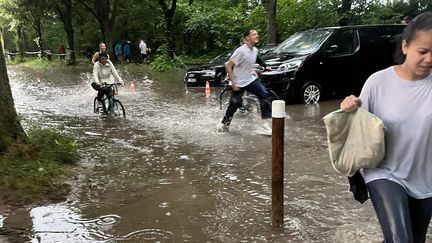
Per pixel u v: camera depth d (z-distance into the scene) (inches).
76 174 246.1
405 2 1026.7
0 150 248.7
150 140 334.3
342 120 114.9
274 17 782.5
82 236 171.0
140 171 254.7
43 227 178.5
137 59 1551.4
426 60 105.4
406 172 112.4
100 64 452.1
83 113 474.6
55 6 1515.7
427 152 111.3
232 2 1355.8
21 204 199.8
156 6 1578.5
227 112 356.8
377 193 111.0
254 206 199.2
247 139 329.1
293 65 469.4
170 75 952.9
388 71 114.6
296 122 387.9
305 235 168.7
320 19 899.4
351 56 492.1
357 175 122.2
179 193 217.3
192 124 393.4
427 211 113.9
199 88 663.1
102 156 288.0
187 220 185.3
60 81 899.4
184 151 298.8
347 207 195.3
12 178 218.5
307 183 227.9
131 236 170.9
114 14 1513.3
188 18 1364.4
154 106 510.3
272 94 396.2
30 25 1878.7
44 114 472.7
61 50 1705.2
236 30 1208.2
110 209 197.8
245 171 251.4
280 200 174.9
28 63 1695.4
